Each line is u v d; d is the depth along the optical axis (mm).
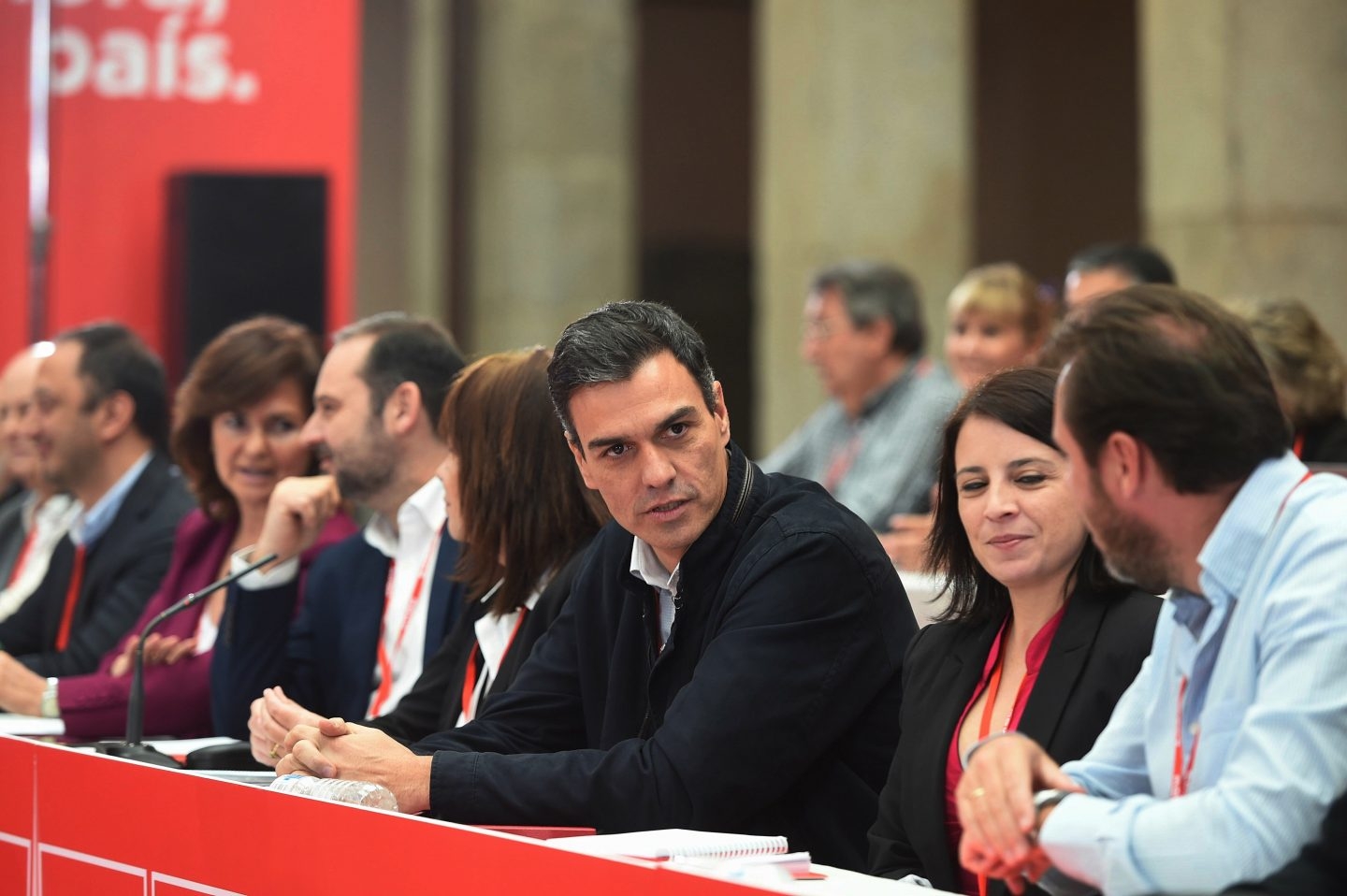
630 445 3754
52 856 3916
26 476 8297
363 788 3322
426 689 4867
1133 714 3055
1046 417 3451
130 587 6594
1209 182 10766
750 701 3744
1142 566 2758
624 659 4105
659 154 23266
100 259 10758
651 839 3096
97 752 4086
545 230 17812
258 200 10633
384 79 19953
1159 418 2635
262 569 5324
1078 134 20297
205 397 5883
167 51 10773
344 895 3115
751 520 3947
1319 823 2529
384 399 5273
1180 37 10938
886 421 8812
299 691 5445
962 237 13281
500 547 4586
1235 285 10641
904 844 3619
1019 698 3479
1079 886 2816
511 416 4543
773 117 13719
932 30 13203
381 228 19922
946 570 3680
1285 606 2613
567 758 3795
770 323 13680
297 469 5926
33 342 10695
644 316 3785
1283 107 10609
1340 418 6277
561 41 17922
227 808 3395
